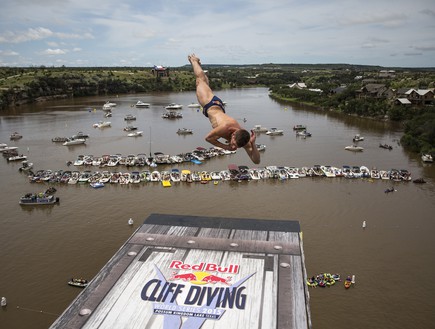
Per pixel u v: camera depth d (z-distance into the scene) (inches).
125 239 1656.0
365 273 1396.4
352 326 1141.7
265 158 2999.5
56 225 1801.2
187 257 1005.8
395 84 7076.8
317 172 2566.4
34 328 1144.8
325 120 4751.5
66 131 4065.0
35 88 6732.3
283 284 897.5
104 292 877.8
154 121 4768.7
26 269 1437.0
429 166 2780.5
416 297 1275.8
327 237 1667.1
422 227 1777.8
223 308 826.2
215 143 399.2
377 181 2448.3
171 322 790.5
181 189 2297.0
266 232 1132.5
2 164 2861.7
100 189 2305.6
